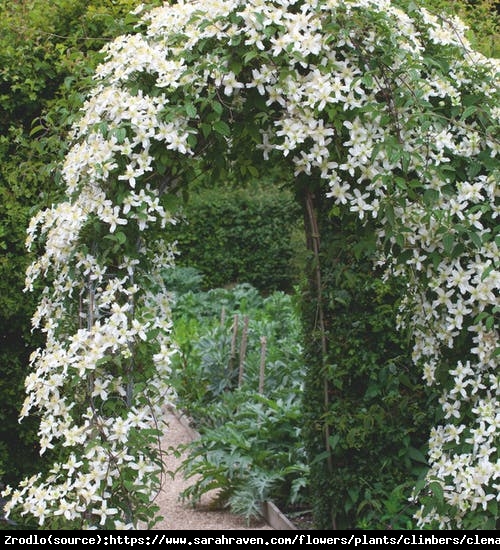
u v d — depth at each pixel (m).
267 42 2.83
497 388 2.81
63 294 3.03
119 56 2.96
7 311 3.73
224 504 4.61
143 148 2.84
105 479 2.67
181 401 6.31
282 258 11.32
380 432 3.84
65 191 3.16
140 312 2.82
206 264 11.17
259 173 3.58
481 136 2.94
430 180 2.82
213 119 2.79
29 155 3.74
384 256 3.24
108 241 2.80
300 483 4.27
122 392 2.73
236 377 6.47
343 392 3.94
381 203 2.79
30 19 4.00
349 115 2.84
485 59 3.16
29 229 3.14
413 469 3.84
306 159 2.84
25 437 3.94
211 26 2.79
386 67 2.86
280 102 2.78
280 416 4.75
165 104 2.87
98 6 4.09
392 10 2.93
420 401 3.90
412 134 2.88
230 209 11.17
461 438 2.90
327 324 3.96
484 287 2.78
